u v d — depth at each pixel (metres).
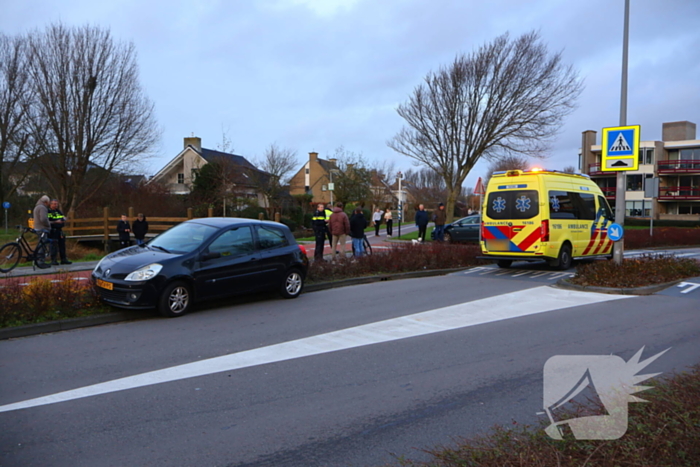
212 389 5.03
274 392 4.95
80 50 25.56
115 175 28.58
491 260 15.59
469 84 25.03
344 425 4.21
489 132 25.22
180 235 9.10
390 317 8.17
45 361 5.92
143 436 4.03
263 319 8.06
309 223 35.97
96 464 3.61
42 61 25.36
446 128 25.92
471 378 5.31
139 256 8.36
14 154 28.00
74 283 8.41
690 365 5.53
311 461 3.63
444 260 14.23
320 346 6.52
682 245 25.83
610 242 15.89
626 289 10.27
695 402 3.70
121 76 26.80
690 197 53.91
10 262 12.46
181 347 6.48
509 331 7.26
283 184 36.34
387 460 3.61
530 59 24.50
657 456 3.09
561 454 3.17
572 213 14.10
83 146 25.95
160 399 4.78
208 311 8.70
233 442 3.93
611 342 6.63
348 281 11.62
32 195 35.94
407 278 12.83
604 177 57.59
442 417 4.34
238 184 31.12
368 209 47.12
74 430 4.13
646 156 56.06
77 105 25.48
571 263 14.97
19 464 3.60
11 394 4.90
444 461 3.32
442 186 75.75
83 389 5.03
